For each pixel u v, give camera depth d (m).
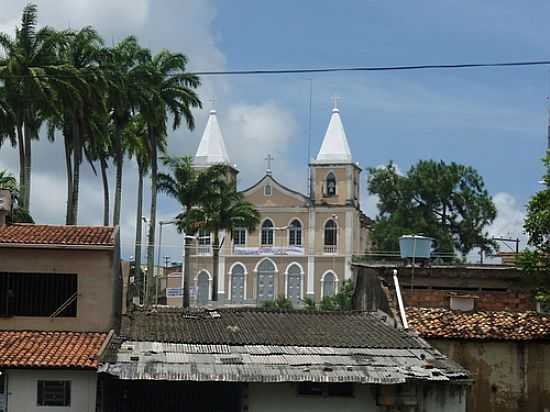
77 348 27.58
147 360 26.95
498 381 31.91
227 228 74.06
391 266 36.00
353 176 108.25
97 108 52.75
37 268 29.05
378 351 29.17
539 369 32.03
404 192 93.75
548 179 33.16
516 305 34.66
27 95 49.25
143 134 64.12
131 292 38.12
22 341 27.81
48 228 31.19
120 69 58.03
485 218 93.44
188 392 27.83
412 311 33.56
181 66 64.69
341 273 105.69
